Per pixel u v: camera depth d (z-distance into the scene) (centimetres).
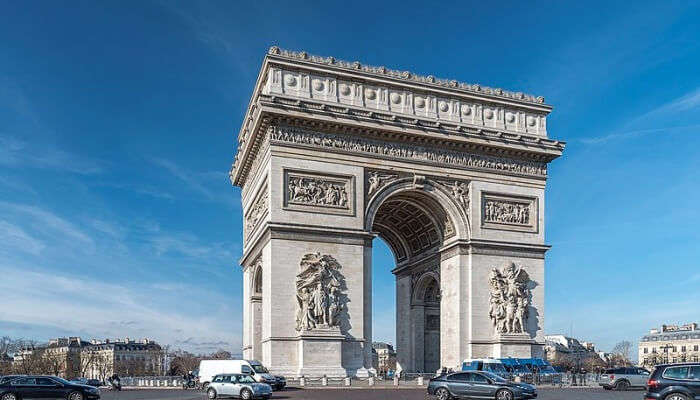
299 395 7725
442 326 10694
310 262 9400
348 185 9819
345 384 9000
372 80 10138
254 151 10700
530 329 10488
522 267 10600
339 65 10012
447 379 6925
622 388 9538
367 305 9694
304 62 9769
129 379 14088
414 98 10425
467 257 10375
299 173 9588
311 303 9275
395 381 9356
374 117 9912
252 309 11225
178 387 11888
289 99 9475
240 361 9362
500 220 10650
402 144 10238
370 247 9856
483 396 6688
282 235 9356
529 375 9788
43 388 7131
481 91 10831
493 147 10625
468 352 10106
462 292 10244
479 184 10594
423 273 11756
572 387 10000
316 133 9762
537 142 10888
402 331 12294
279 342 9125
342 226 9662
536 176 10956
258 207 10600
